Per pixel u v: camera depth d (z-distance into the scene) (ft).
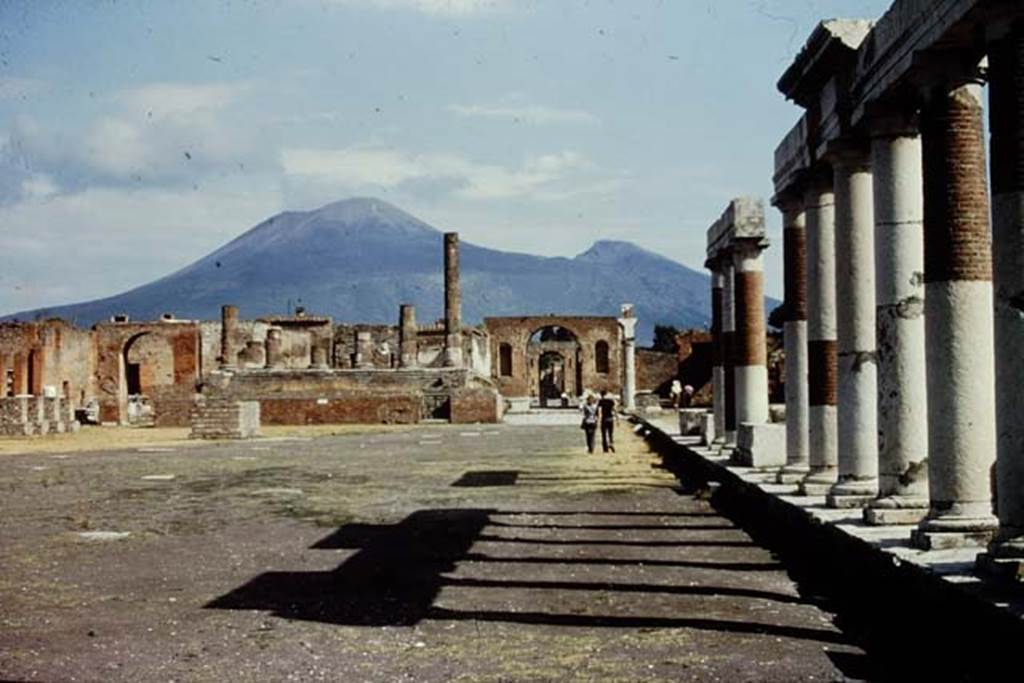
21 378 240.53
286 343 322.14
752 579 46.09
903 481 48.80
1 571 50.44
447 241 270.46
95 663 33.63
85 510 74.33
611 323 337.31
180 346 284.41
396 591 44.50
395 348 332.80
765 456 81.15
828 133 57.41
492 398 227.40
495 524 64.85
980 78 41.98
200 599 43.39
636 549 54.70
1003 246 35.83
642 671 31.78
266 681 31.40
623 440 156.25
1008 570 34.17
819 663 32.27
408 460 119.96
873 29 48.70
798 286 72.02
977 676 30.32
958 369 41.55
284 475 101.96
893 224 49.47
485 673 31.89
